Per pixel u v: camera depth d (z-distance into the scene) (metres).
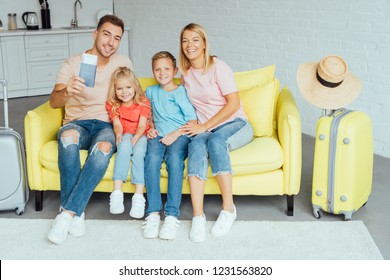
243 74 3.32
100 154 2.72
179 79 3.22
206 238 2.67
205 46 2.92
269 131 3.12
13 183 2.94
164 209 2.85
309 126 4.62
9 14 6.57
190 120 2.95
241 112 3.05
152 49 6.64
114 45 2.96
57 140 3.13
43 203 3.17
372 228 2.82
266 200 3.20
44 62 6.59
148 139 2.91
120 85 2.92
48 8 6.86
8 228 2.79
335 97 2.89
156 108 3.01
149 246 2.59
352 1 4.05
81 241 2.64
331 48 4.28
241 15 5.14
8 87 6.36
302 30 4.51
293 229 2.76
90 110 3.04
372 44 3.96
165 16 6.30
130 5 6.96
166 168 2.80
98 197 3.26
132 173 2.78
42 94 6.65
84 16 7.29
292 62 4.65
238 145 2.87
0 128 3.00
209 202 3.15
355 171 2.80
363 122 2.87
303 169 3.74
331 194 2.84
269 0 4.79
